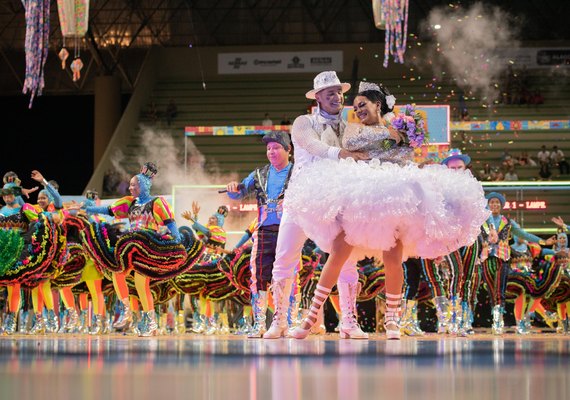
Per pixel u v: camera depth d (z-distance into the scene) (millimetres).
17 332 7305
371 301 9023
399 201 3750
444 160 5980
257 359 2045
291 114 21469
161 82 22344
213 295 7258
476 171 17969
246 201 11398
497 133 20109
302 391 1287
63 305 7984
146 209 5863
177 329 8242
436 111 11227
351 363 1894
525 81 21359
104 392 1239
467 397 1193
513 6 21922
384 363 1889
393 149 4164
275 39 22609
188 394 1230
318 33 22562
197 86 22141
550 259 7809
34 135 23062
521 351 2445
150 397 1182
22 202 6875
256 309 5102
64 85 22859
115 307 8055
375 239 3859
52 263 6672
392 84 21719
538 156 18688
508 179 17375
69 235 7109
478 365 1807
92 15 22625
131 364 1825
